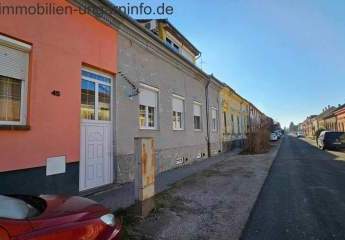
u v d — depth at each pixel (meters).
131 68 11.13
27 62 6.96
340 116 54.28
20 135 6.60
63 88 7.79
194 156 18.47
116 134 10.03
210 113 22.42
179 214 6.75
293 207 7.43
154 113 13.32
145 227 5.88
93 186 8.96
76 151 8.09
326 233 5.54
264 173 13.30
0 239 2.69
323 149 31.38
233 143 31.25
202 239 5.30
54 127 7.45
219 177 12.05
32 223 2.99
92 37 9.02
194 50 22.27
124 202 7.48
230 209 7.23
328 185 10.39
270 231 5.67
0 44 6.41
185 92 17.17
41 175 7.06
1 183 6.17
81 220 3.37
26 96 6.88
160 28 17.28
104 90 9.77
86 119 8.88
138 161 6.48
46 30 7.37
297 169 15.00
